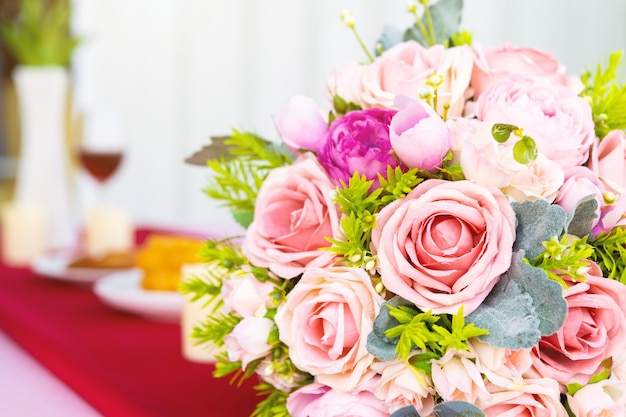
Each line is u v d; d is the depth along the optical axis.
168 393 0.86
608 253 0.74
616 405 0.70
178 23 3.83
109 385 0.87
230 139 0.81
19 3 4.57
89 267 1.47
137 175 3.92
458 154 0.73
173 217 3.86
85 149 1.96
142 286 1.24
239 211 0.82
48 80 2.21
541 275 0.68
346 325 0.71
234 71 3.71
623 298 0.71
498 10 2.98
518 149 0.69
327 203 0.74
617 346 0.71
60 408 0.88
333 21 3.30
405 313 0.70
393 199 0.73
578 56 2.90
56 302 1.29
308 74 3.46
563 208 0.73
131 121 3.93
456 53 0.77
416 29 0.85
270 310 0.74
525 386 0.70
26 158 2.24
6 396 0.91
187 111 3.83
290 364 0.75
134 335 1.08
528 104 0.74
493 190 0.70
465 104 0.79
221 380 0.90
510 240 0.69
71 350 0.99
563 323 0.67
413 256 0.70
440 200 0.70
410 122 0.72
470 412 0.68
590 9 2.88
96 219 1.82
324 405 0.71
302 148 0.77
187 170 3.80
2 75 4.85
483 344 0.69
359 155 0.73
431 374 0.70
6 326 1.16
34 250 1.83
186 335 0.98
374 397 0.72
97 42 3.96
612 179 0.75
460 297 0.68
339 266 0.74
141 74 3.90
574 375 0.71
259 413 0.78
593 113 0.79
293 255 0.74
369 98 0.77
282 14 3.52
